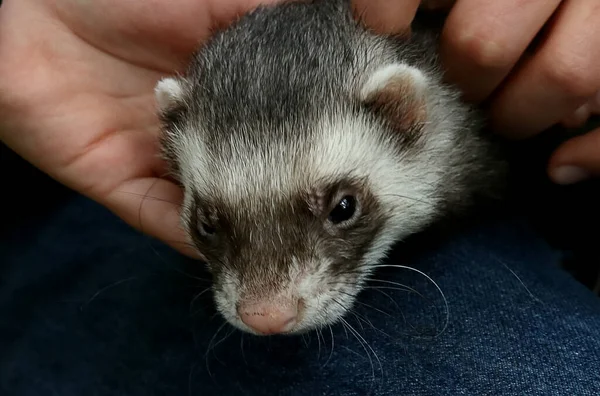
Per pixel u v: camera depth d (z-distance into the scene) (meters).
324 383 0.15
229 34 0.17
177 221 0.18
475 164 0.18
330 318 0.15
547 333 0.14
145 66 0.19
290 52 0.16
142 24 0.18
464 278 0.16
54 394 0.18
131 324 0.18
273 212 0.15
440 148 0.17
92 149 0.18
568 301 0.15
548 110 0.17
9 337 0.19
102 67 0.19
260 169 0.15
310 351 0.16
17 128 0.18
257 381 0.16
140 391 0.17
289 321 0.14
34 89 0.18
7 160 0.22
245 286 0.15
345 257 0.15
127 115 0.19
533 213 0.19
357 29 0.17
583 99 0.16
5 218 0.21
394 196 0.16
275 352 0.16
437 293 0.16
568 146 0.18
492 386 0.14
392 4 0.17
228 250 0.15
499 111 0.18
